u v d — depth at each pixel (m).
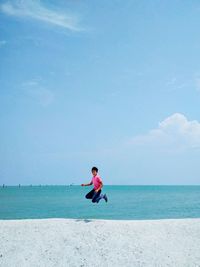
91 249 8.12
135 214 33.88
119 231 9.35
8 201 64.19
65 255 7.80
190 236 9.08
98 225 9.83
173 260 7.60
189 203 53.62
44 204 53.59
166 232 9.40
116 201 62.34
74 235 8.99
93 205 50.78
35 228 9.52
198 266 7.28
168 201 60.84
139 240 8.75
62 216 32.66
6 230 9.37
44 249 8.12
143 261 7.53
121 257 7.72
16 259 7.61
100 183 10.86
